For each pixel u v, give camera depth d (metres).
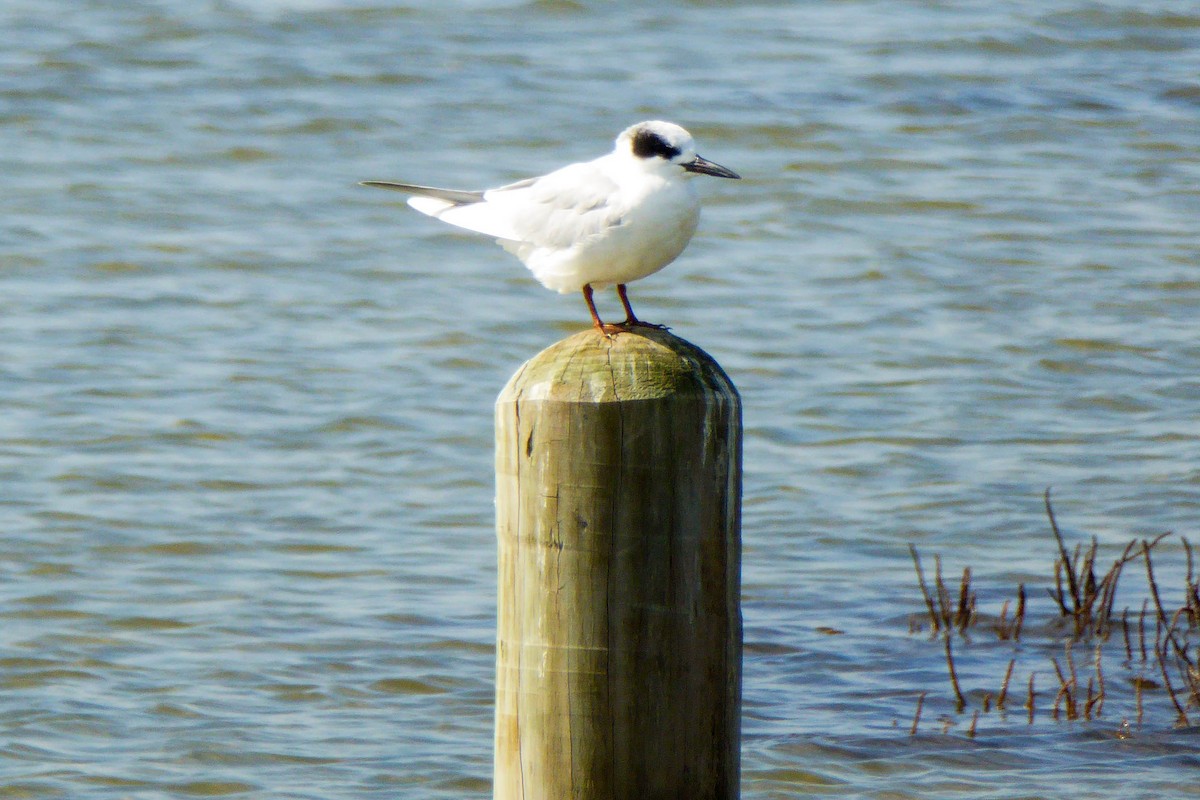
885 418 15.27
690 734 5.48
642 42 27.33
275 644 10.89
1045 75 25.83
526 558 5.43
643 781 5.45
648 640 5.39
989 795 8.86
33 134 23.45
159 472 13.99
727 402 5.41
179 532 12.82
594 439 5.28
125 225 20.39
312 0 29.28
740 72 25.88
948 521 13.23
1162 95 25.06
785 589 12.05
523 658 5.49
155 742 9.47
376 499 13.61
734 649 5.61
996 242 19.88
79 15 28.20
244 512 13.27
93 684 10.27
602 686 5.40
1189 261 19.11
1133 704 10.15
